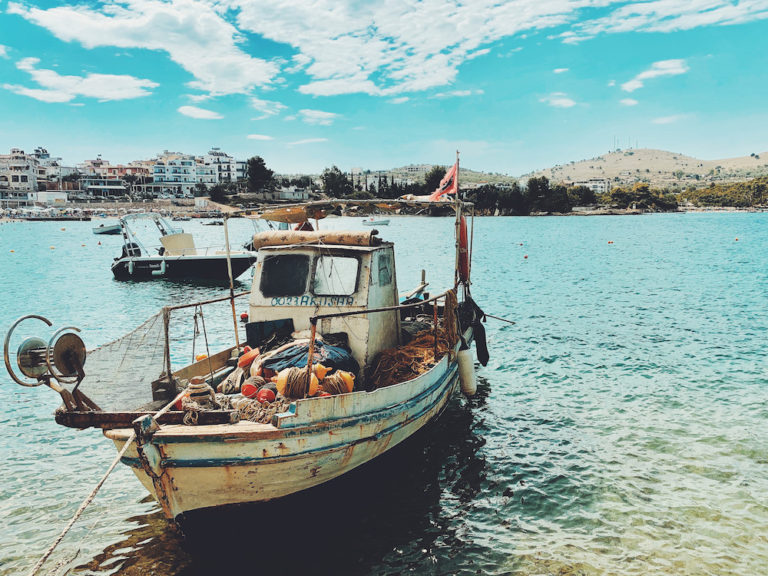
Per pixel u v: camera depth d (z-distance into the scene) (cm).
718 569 741
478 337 1458
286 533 795
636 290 3253
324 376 817
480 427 1226
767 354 1769
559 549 792
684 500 915
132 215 4028
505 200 17750
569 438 1163
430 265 4722
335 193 18188
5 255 5950
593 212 18350
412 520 871
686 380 1523
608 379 1547
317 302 978
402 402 909
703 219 15250
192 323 2398
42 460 1101
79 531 852
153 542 823
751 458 1055
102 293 3372
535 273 4175
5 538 834
